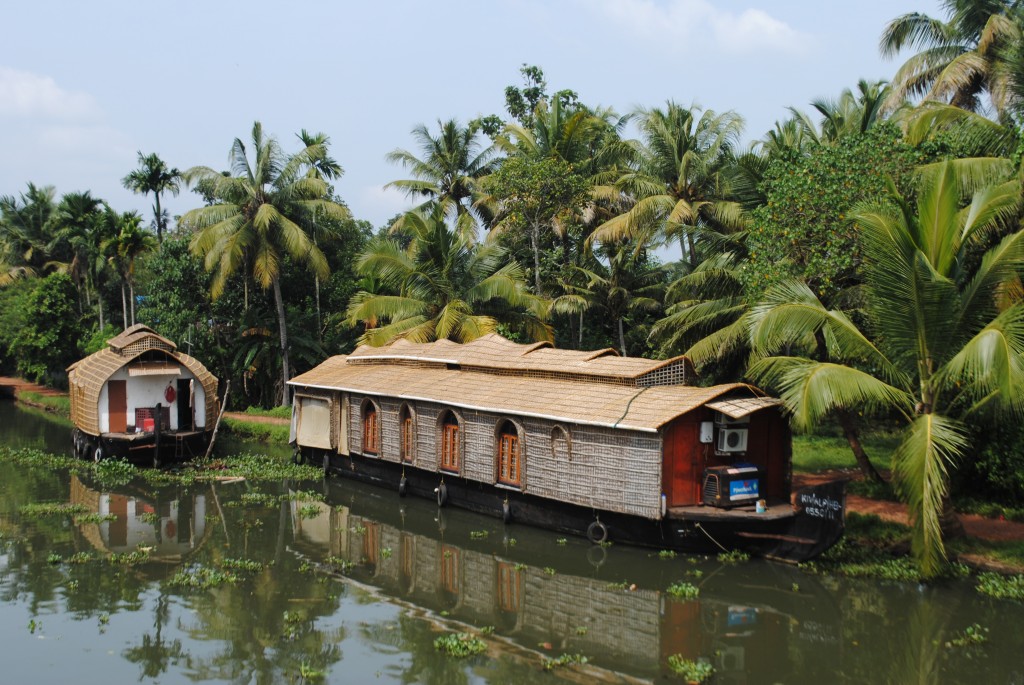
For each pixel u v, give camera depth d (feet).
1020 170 44.75
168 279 105.91
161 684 32.14
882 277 40.32
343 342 121.60
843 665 33.22
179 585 43.68
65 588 43.21
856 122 73.46
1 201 155.22
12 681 32.37
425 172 108.37
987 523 47.52
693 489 46.39
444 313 80.59
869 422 79.00
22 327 134.41
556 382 55.62
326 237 111.86
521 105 111.55
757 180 66.54
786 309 43.50
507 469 54.34
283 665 33.81
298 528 55.62
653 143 84.64
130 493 66.18
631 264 94.07
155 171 120.37
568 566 45.96
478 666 33.58
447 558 48.49
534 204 83.97
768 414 47.93
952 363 38.60
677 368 51.72
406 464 62.95
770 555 44.98
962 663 32.94
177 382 81.30
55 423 109.19
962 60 63.72
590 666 33.47
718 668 33.17
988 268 38.70
